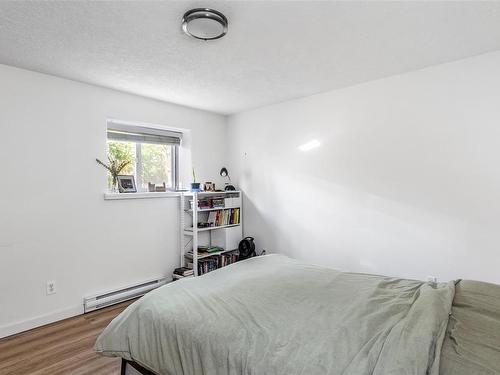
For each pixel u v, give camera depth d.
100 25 1.84
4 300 2.39
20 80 2.48
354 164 3.06
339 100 3.14
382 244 2.89
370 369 0.96
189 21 1.74
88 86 2.88
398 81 2.75
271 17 1.79
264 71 2.63
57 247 2.67
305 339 1.15
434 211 2.58
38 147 2.57
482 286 1.62
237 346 1.15
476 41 2.12
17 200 2.46
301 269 2.11
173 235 3.63
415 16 1.80
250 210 4.05
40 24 1.82
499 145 2.28
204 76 2.72
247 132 4.03
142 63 2.42
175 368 1.29
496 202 2.29
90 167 2.89
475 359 0.97
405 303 1.46
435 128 2.56
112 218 3.06
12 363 1.99
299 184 3.51
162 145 3.78
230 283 1.81
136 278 3.26
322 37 2.04
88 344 2.23
